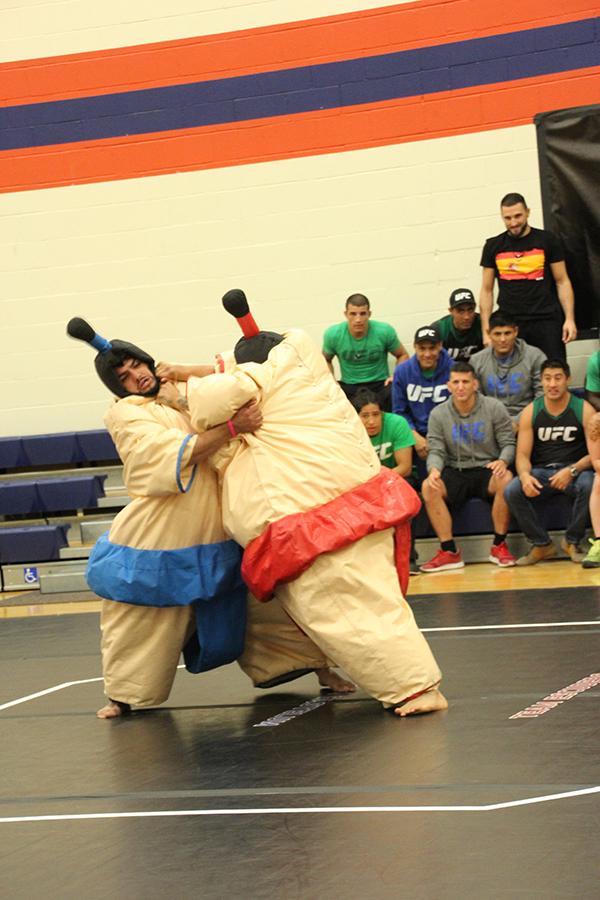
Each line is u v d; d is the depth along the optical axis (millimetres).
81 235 16734
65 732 8031
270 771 6586
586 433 13367
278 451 7492
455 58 15656
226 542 8000
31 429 17000
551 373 13398
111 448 16344
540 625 10008
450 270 15898
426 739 6875
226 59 16250
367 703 7980
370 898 4664
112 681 8344
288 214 16234
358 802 5871
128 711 8461
